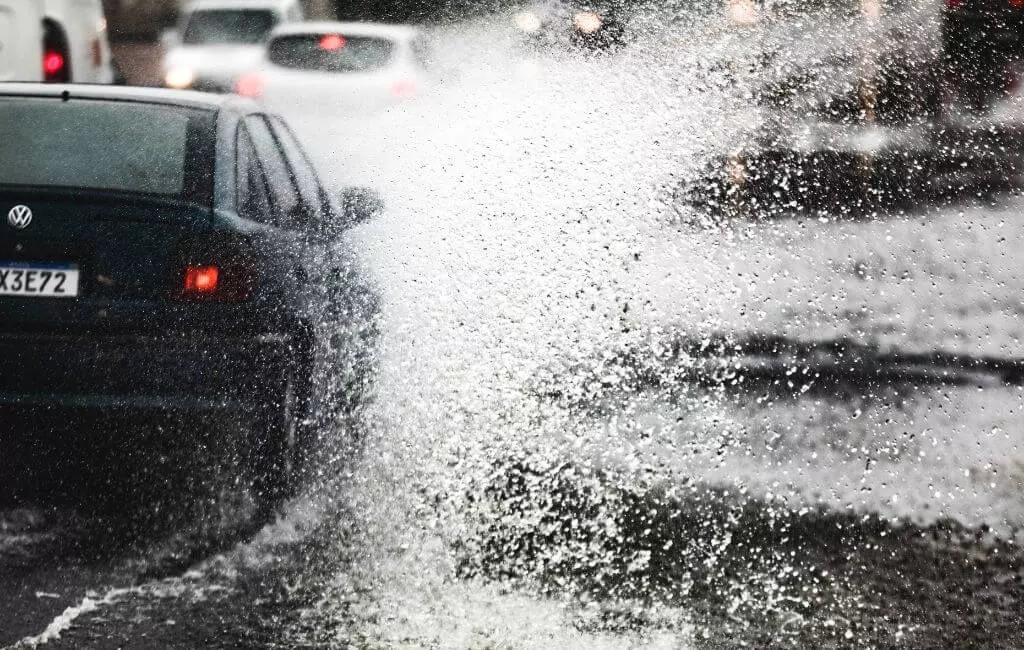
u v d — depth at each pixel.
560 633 9.29
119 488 11.88
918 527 11.61
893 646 9.18
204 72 39.28
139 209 12.45
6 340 11.95
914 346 16.38
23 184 12.57
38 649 8.79
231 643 8.97
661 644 9.09
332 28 29.44
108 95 13.61
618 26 25.75
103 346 12.01
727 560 10.83
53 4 32.41
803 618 9.67
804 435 13.67
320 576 10.43
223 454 12.13
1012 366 15.97
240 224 12.69
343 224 14.80
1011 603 10.07
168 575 10.41
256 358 12.29
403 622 9.45
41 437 11.98
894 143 22.33
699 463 13.00
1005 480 12.71
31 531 11.23
